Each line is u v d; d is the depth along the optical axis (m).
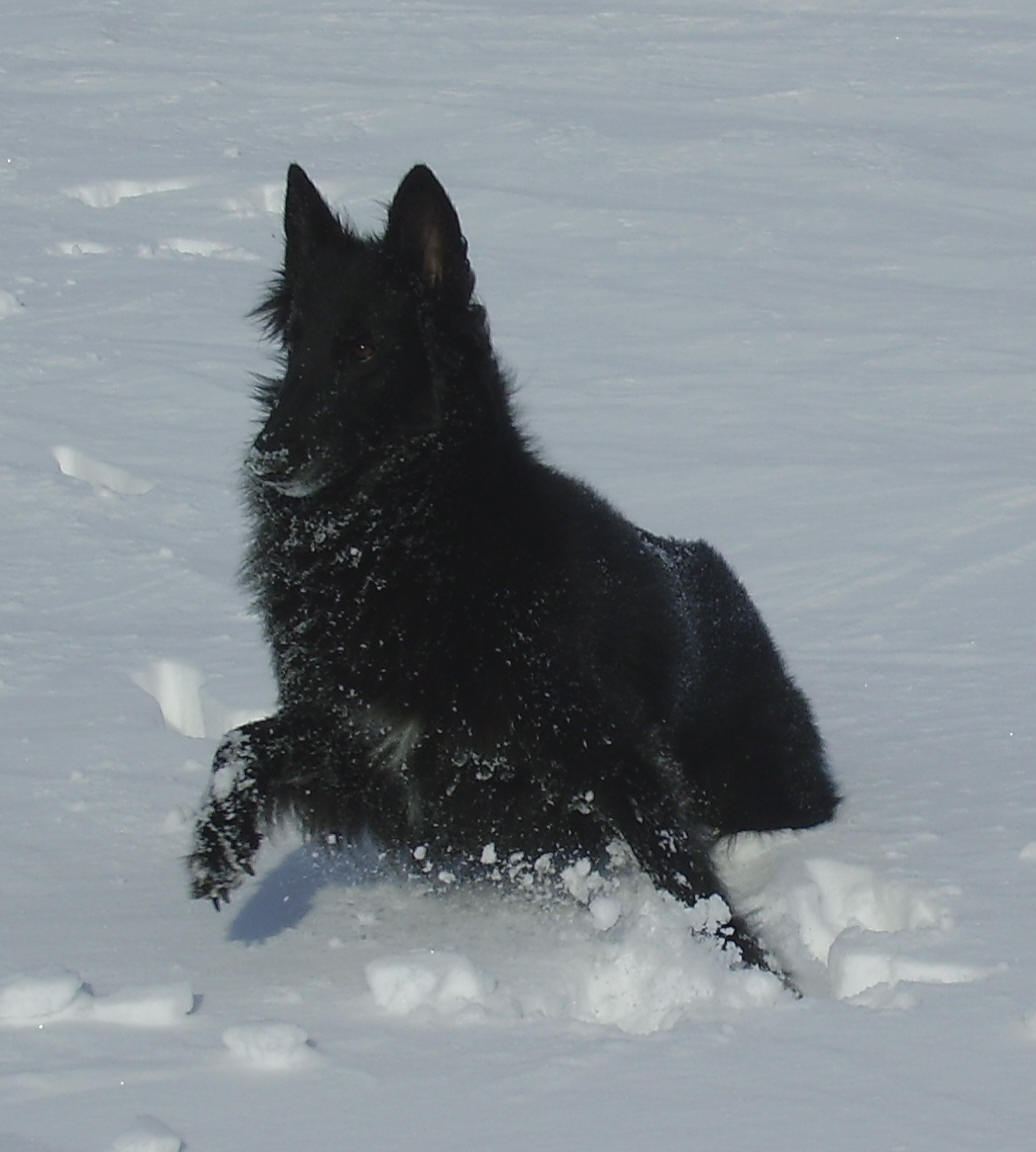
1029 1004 7.10
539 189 27.98
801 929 8.94
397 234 9.10
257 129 33.12
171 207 28.00
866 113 33.78
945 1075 6.46
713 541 14.88
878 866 9.12
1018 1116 6.12
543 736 8.55
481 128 32.50
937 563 14.26
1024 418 17.91
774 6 46.28
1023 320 21.31
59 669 12.22
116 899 8.88
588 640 8.74
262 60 39.62
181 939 8.40
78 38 41.72
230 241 26.09
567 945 8.41
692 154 30.22
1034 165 29.84
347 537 8.73
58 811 9.95
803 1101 6.28
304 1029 7.12
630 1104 6.30
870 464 16.59
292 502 8.96
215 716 11.68
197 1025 7.21
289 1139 6.09
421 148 31.27
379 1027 7.17
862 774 10.62
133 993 7.30
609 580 9.16
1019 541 14.62
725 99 35.00
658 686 9.48
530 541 8.70
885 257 24.31
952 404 18.38
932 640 12.80
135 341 20.94
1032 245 24.92
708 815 10.12
